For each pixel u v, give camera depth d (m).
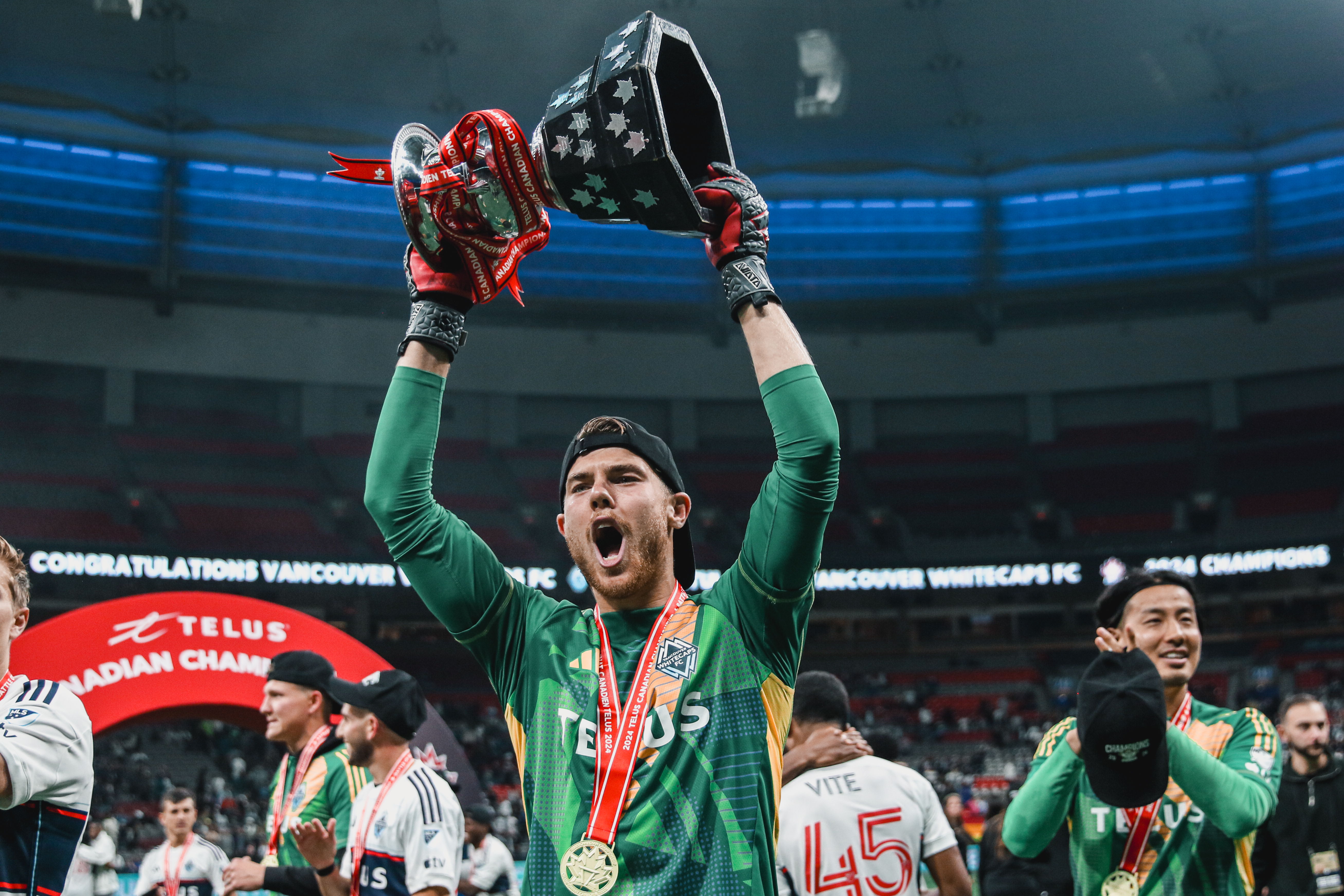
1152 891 3.30
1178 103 33.50
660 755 2.09
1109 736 2.73
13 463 34.47
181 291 35.72
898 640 41.31
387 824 4.43
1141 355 39.47
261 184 34.94
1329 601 39.06
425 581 2.33
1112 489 40.16
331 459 37.69
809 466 2.18
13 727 2.59
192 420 37.25
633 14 30.88
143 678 7.11
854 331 40.72
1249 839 3.37
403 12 30.30
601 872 1.98
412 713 4.73
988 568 39.28
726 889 1.98
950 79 33.16
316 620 7.68
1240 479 39.44
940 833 4.14
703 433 40.75
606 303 38.12
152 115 32.78
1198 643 3.45
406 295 36.84
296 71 31.88
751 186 2.34
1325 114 33.47
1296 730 6.01
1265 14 29.84
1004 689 38.84
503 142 2.09
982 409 41.06
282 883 5.04
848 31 31.64
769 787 2.16
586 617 2.40
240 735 31.06
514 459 39.47
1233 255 36.66
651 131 2.00
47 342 35.12
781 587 2.22
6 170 32.59
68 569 31.73
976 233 38.06
